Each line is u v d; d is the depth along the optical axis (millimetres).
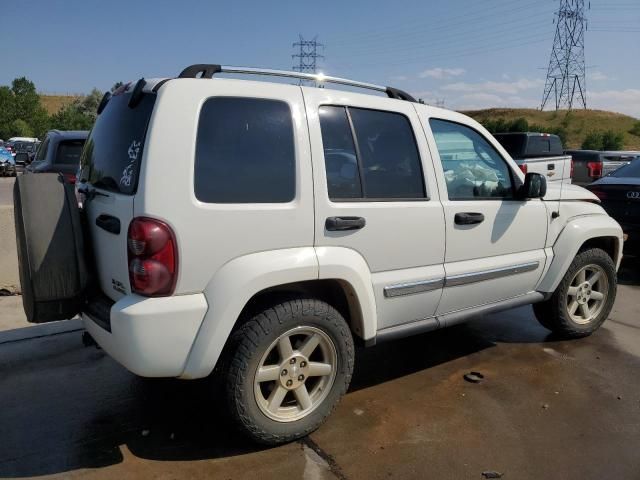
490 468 2973
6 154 25906
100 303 3090
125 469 2900
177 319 2691
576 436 3312
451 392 3867
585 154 17078
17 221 3092
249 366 2902
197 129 2779
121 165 2949
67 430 3285
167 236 2648
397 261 3477
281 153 3008
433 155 3699
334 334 3172
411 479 2863
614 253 5156
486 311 4164
